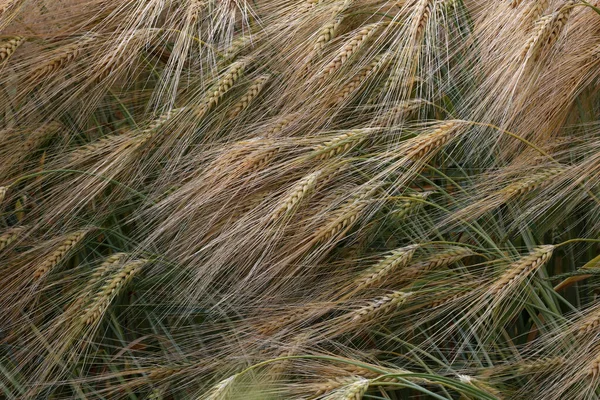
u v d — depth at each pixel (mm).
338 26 2332
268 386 2176
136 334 2301
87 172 2258
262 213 2227
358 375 2191
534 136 2303
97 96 2328
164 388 2232
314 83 2289
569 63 2277
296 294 2262
